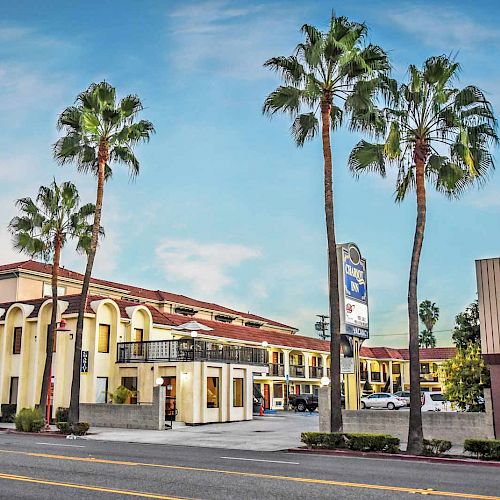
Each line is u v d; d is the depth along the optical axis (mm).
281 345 52500
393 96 20000
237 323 59625
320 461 15602
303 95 21938
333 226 21344
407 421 21438
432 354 72938
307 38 21781
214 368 32781
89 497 9680
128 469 13062
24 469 13047
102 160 27859
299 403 49312
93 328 33969
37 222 31234
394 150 19094
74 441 22234
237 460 15320
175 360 32062
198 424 31062
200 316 55000
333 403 20000
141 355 33906
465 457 16844
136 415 29031
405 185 20969
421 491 10422
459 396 23469
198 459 15414
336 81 21969
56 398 33219
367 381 68688
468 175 19969
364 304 26984
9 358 36375
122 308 36562
